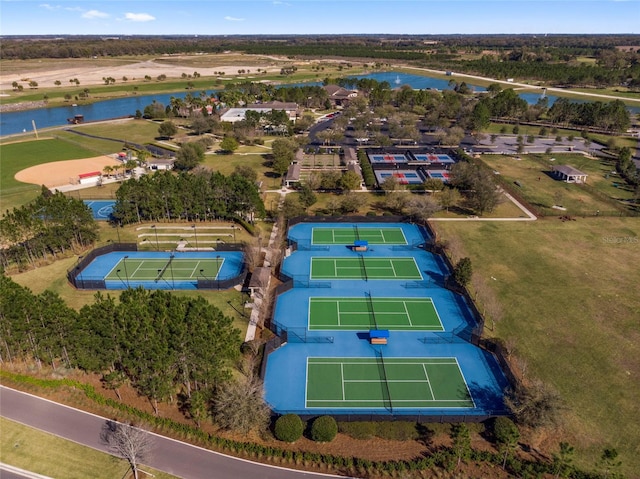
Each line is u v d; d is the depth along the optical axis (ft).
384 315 219.82
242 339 197.06
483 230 304.71
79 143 527.81
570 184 390.21
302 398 168.55
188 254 277.03
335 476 135.03
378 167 440.86
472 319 215.72
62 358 172.96
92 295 231.91
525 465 135.13
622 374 177.06
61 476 132.26
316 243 293.64
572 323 207.31
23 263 260.21
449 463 134.62
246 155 483.92
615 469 136.98
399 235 303.68
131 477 132.36
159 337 152.35
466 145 527.40
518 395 154.92
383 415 153.48
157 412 155.94
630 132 572.92
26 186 387.14
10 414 154.40
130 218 312.29
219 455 141.18
